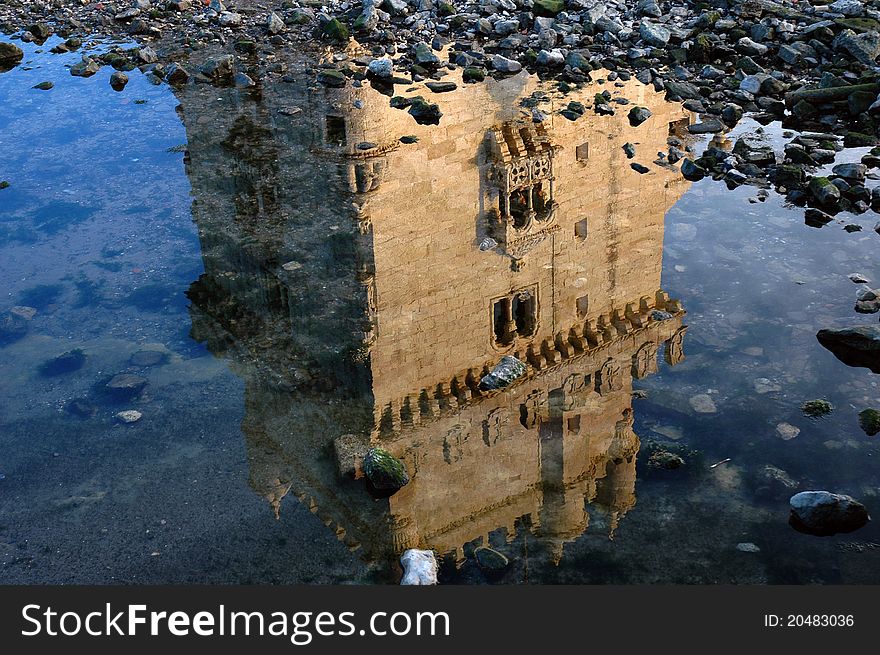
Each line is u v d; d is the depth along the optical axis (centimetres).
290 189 1016
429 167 1055
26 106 1360
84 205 1009
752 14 1519
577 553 517
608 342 735
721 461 583
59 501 573
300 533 540
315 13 1752
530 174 1026
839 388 646
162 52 1581
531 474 582
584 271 834
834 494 532
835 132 1139
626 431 618
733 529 529
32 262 881
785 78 1303
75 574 515
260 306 789
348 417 649
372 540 533
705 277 814
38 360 723
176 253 888
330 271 845
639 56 1412
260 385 684
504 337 744
